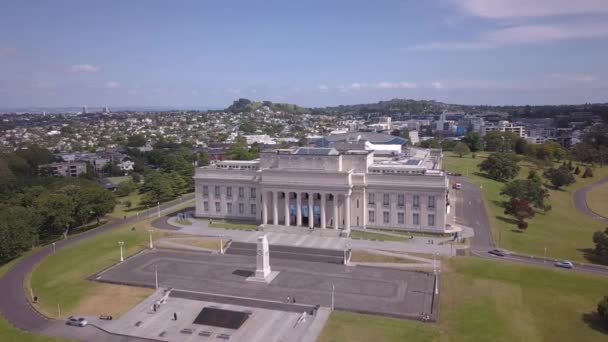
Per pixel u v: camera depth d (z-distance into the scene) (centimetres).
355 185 18162
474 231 17688
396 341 9781
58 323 10969
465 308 11238
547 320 10631
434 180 17325
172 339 10112
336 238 17112
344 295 12200
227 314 11056
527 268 13662
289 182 18362
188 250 16188
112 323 10856
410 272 13700
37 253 16675
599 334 10000
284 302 11856
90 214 19950
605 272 13612
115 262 14962
